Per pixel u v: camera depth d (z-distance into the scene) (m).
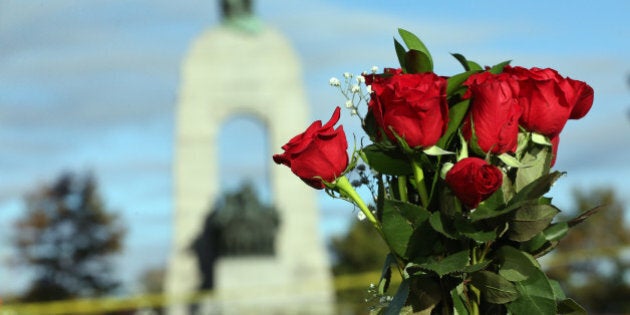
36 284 60.00
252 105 53.19
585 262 58.22
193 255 51.09
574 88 3.61
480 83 3.56
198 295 49.62
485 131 3.48
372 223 3.71
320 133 3.58
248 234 45.69
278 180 52.16
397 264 3.70
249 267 45.84
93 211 61.72
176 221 51.62
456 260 3.42
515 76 3.66
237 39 53.81
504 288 3.47
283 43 54.03
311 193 51.88
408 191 3.84
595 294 57.16
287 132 52.94
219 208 46.16
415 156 3.62
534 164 3.64
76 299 60.00
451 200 3.48
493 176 3.37
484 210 3.44
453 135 3.61
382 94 3.55
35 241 60.44
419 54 3.69
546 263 51.62
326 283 50.19
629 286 56.94
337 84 3.77
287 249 51.00
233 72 53.53
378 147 3.68
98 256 61.28
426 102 3.44
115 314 53.69
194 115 52.88
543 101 3.59
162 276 80.94
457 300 3.50
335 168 3.63
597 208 3.61
